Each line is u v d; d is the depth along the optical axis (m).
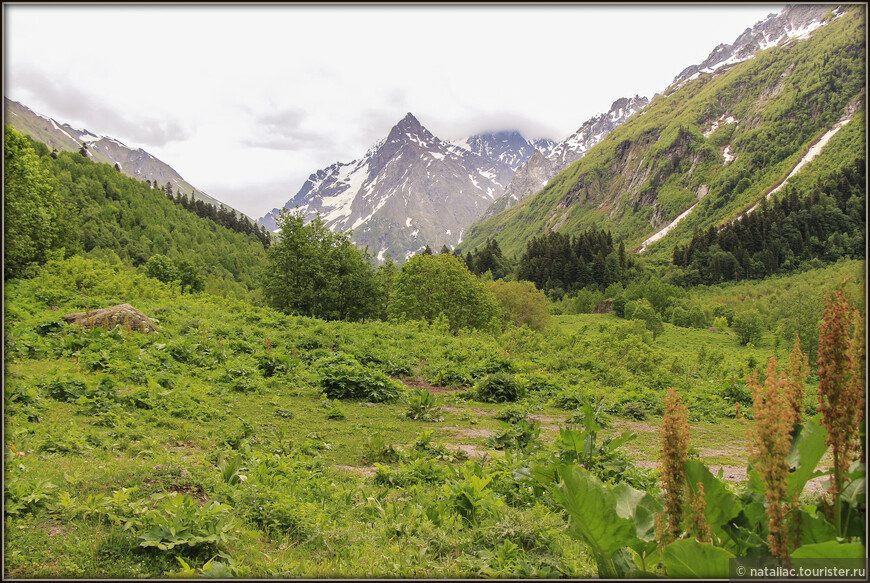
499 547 4.86
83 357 13.62
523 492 6.46
